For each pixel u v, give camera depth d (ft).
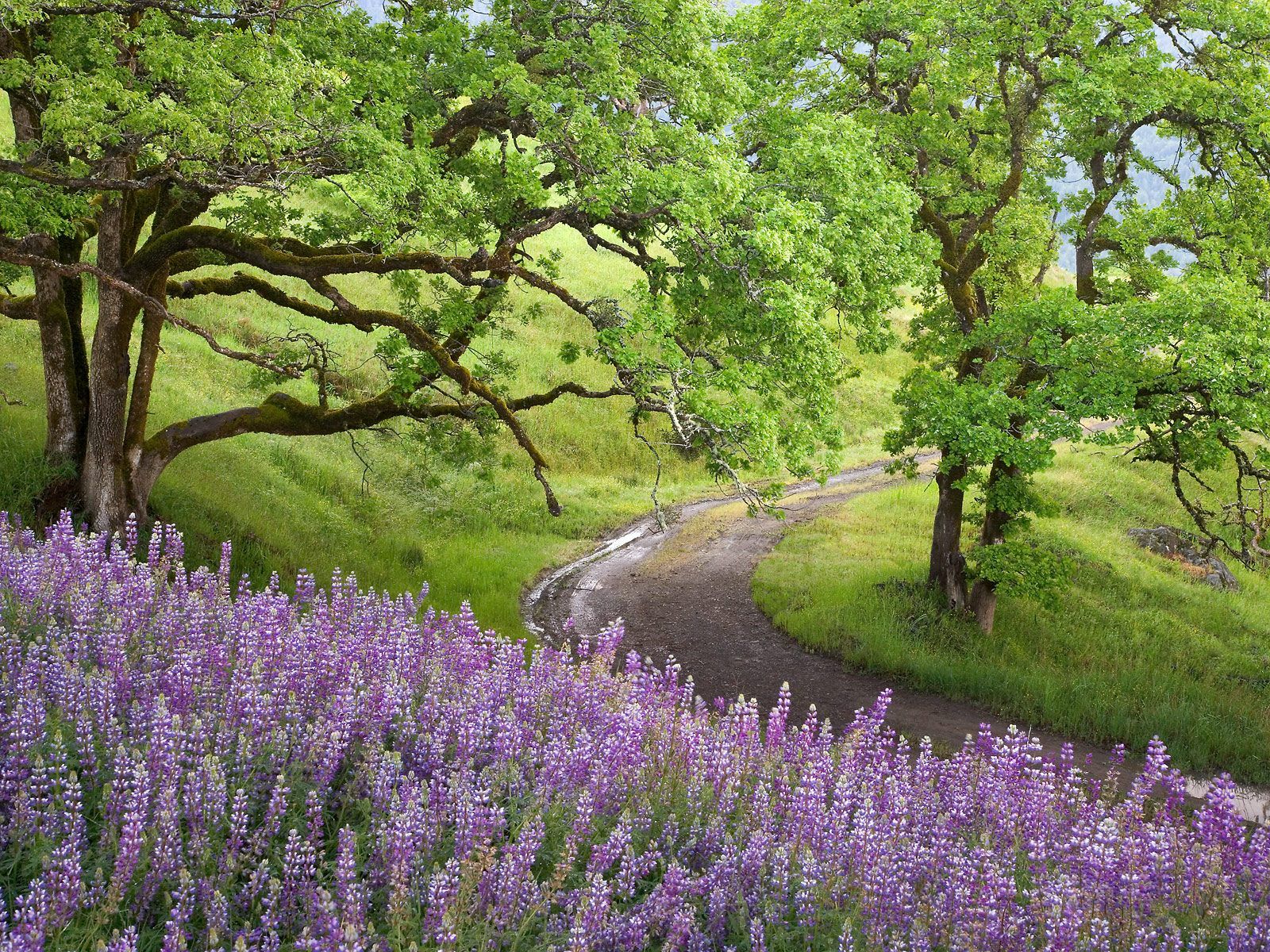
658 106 50.52
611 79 44.19
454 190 44.11
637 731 21.66
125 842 14.26
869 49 69.56
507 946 15.15
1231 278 59.06
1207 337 54.19
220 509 63.77
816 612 76.54
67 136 34.81
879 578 83.82
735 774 22.29
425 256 46.60
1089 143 69.31
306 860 15.31
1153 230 67.21
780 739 25.84
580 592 81.97
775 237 43.70
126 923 14.40
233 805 16.33
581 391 62.08
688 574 88.74
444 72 48.03
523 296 151.74
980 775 25.11
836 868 18.78
